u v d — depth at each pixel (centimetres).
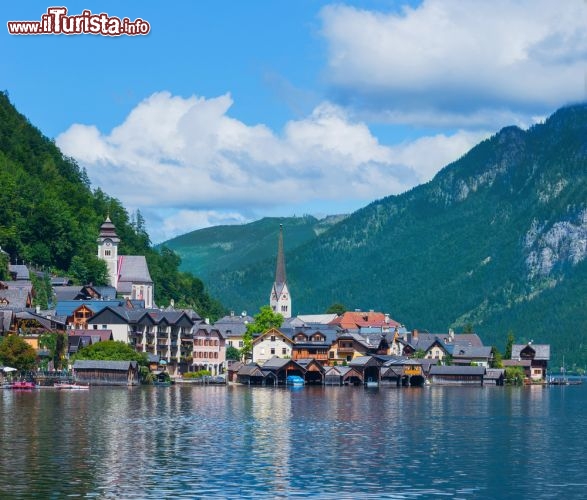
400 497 10700
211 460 12606
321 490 10931
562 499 10700
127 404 19775
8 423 15950
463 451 13675
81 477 11400
